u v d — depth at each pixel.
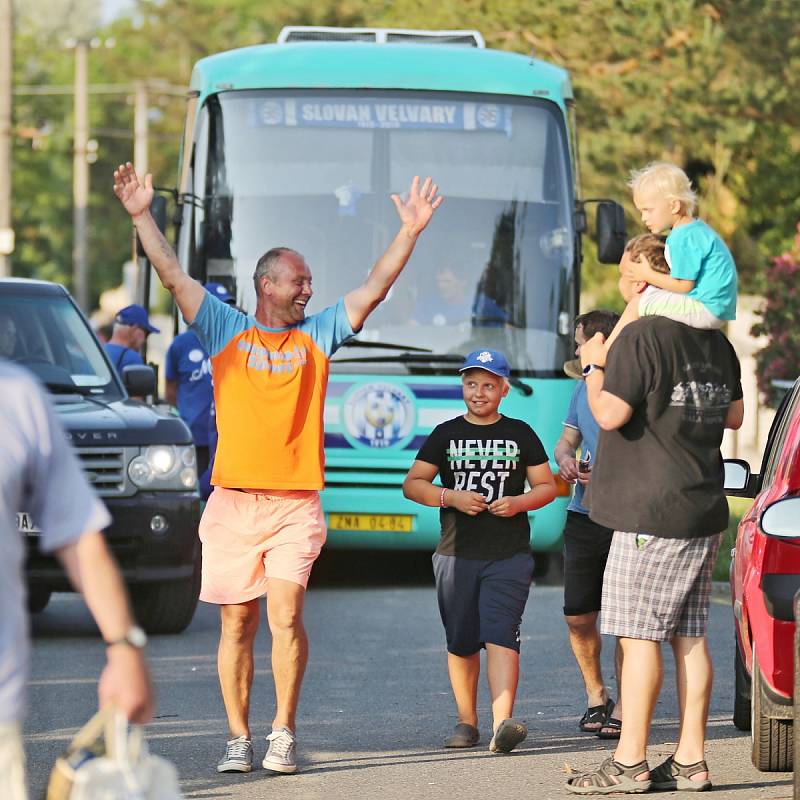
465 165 52.53
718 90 92.31
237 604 27.58
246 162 52.38
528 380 51.72
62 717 31.66
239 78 52.62
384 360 51.28
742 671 30.20
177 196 52.97
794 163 108.00
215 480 27.66
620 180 97.50
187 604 42.38
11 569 13.91
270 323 27.88
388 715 32.44
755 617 25.12
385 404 51.00
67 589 42.94
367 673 37.03
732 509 72.50
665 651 41.88
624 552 25.06
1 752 13.72
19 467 13.97
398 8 100.88
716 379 25.09
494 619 28.95
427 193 28.45
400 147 52.47
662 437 24.88
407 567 59.41
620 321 25.44
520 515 29.39
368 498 50.88
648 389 24.77
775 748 26.34
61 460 14.24
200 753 28.81
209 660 38.66
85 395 43.84
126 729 13.99
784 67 92.38
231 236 52.16
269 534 27.61
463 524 29.28
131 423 41.34
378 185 52.34
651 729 31.20
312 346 27.80
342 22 109.38
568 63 95.25
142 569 40.88
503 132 52.78
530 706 33.59
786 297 83.44
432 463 29.59
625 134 94.94
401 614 46.53
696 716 25.67
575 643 31.05
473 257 52.06
